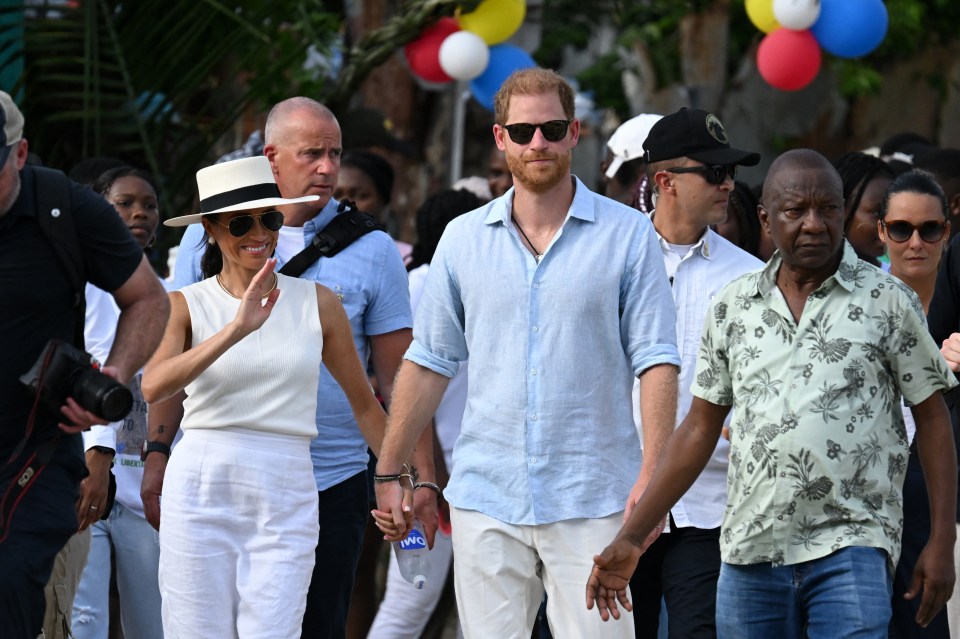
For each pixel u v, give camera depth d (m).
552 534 18.88
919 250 22.61
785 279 17.97
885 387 17.66
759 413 17.86
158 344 16.92
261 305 18.95
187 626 19.14
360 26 46.91
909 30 51.38
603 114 51.53
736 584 18.22
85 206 16.36
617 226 19.09
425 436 21.97
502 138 19.38
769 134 49.62
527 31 51.88
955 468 17.62
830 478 17.45
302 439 19.75
